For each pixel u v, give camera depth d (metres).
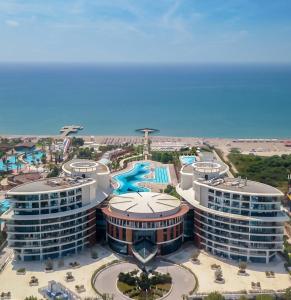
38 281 192.25
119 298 180.62
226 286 190.00
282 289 186.88
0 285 189.12
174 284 191.38
